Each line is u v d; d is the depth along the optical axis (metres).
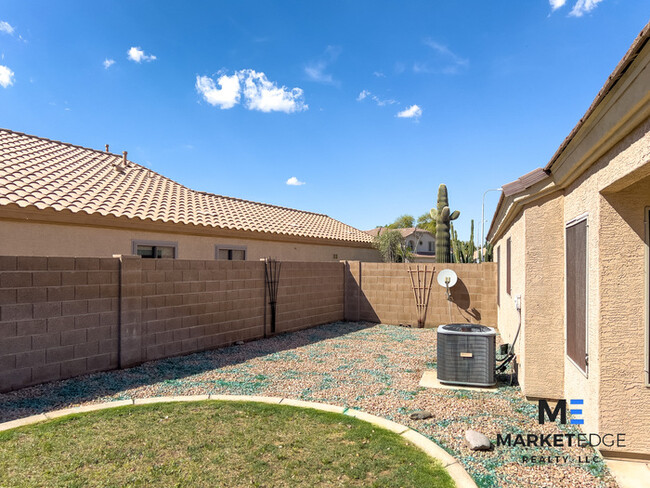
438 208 17.64
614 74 3.24
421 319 13.85
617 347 4.31
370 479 3.96
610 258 4.34
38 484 3.84
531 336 6.08
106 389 6.71
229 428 5.13
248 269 11.00
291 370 8.09
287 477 4.00
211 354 9.41
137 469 4.13
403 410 5.92
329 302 14.28
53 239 9.88
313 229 19.75
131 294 8.07
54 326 6.94
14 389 6.45
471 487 3.81
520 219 6.57
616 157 3.89
